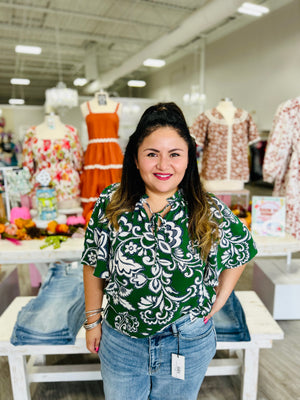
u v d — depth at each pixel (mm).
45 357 1944
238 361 1709
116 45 9820
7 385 1807
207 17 5676
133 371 968
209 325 1014
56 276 1861
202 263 879
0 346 1431
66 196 3021
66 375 1614
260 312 1662
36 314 1514
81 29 8336
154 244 851
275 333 1490
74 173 3057
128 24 7938
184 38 6691
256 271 2699
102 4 6730
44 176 2473
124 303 887
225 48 8703
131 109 10758
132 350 946
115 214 869
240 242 954
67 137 2977
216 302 1038
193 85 10383
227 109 3400
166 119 824
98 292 1011
